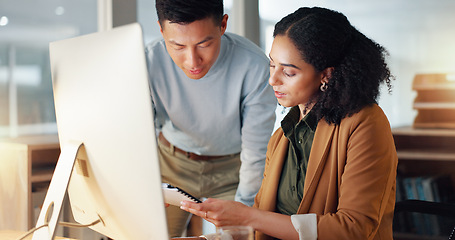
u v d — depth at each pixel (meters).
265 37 3.47
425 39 3.23
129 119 0.95
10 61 2.53
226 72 1.92
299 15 1.33
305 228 1.24
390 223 1.37
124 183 1.00
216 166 2.18
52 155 2.78
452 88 3.16
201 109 1.99
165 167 2.20
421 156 3.11
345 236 1.22
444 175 3.25
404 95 3.29
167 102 1.99
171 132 2.12
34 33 2.61
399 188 3.20
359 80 1.31
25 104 2.60
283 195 1.50
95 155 1.06
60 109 1.17
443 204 1.68
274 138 1.59
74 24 2.72
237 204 1.28
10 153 2.22
